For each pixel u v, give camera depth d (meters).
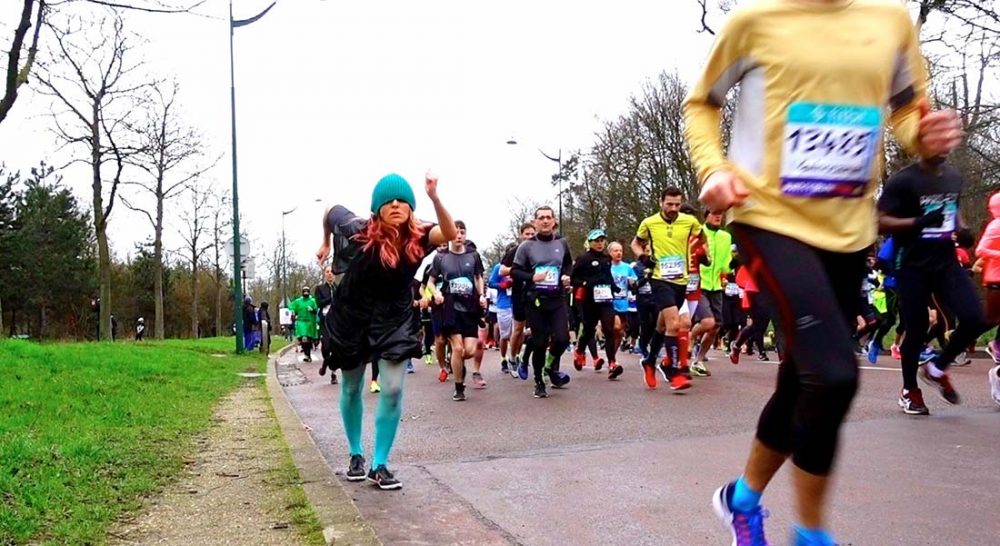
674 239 9.20
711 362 13.16
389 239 4.81
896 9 2.74
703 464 5.21
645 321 10.41
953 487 4.41
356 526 3.88
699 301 10.52
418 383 11.69
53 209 55.50
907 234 6.41
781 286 2.54
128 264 67.38
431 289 11.26
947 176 6.23
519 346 12.26
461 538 3.84
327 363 5.15
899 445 5.53
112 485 4.91
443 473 5.27
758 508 2.90
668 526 3.92
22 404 8.16
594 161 38.59
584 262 11.20
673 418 7.17
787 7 2.68
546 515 4.19
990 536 3.61
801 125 2.63
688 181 34.56
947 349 6.41
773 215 2.66
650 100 36.16
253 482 4.98
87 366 11.95
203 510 4.37
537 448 6.02
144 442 6.46
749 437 6.10
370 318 4.98
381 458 4.96
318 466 5.33
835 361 2.40
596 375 11.70
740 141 2.79
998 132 16.77
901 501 4.17
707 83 2.83
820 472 2.54
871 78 2.64
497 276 12.96
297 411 8.95
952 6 15.30
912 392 6.84
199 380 12.34
